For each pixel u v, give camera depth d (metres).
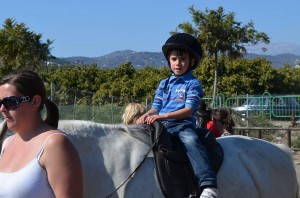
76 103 13.98
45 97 2.76
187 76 4.21
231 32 28.44
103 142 3.75
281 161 4.61
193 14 28.73
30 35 25.14
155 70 40.12
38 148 2.58
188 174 3.82
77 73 40.84
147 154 3.75
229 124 6.94
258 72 38.94
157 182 3.71
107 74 41.00
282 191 4.54
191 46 4.17
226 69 38.44
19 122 2.65
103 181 3.61
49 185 2.55
